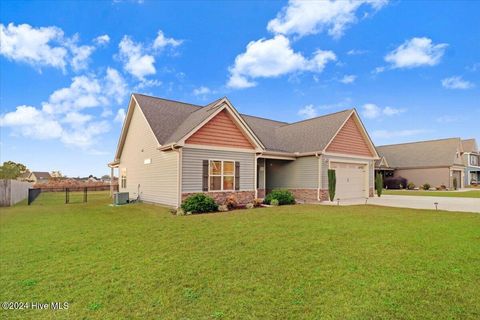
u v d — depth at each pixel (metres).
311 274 4.74
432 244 6.53
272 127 23.80
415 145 38.78
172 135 15.09
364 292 4.02
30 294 4.18
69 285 4.48
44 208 15.51
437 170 34.31
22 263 5.57
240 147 15.59
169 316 3.49
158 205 15.12
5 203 17.28
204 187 14.08
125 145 20.59
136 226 9.20
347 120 19.64
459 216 10.85
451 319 3.29
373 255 5.73
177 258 5.71
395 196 22.91
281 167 19.97
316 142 18.41
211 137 14.42
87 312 3.64
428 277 4.54
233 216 10.93
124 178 20.78
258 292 4.09
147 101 17.69
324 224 9.09
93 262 5.57
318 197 17.62
